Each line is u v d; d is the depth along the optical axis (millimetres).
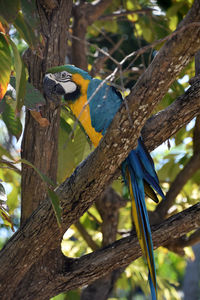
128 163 4246
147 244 4047
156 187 4285
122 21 7750
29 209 4805
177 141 6039
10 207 6988
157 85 3232
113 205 6484
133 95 3320
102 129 4480
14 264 4527
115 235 6582
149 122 4363
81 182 4074
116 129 3508
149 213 5977
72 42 6754
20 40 7621
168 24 7141
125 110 3387
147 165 4223
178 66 3141
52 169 4871
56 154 4910
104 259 4668
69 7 4949
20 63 3510
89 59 8266
